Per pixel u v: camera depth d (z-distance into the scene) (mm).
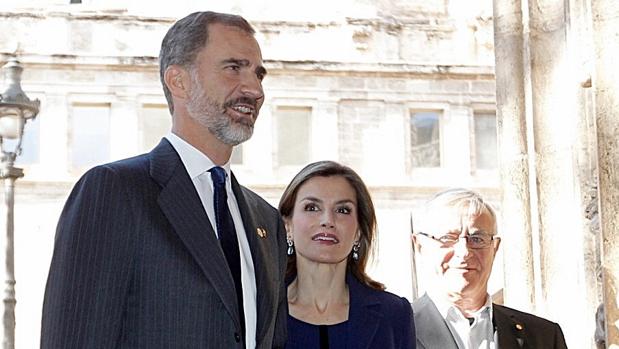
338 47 25484
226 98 3496
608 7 4773
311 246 4316
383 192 24438
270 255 3730
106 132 23953
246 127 3537
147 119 24141
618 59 4750
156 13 25562
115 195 3318
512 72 7246
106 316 3223
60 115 23641
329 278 4375
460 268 4629
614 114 4742
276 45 25422
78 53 23844
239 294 3475
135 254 3301
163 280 3287
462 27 25891
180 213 3381
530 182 7133
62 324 3197
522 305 7082
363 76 24750
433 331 4645
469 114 24844
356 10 25984
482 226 4660
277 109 24516
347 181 4422
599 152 4770
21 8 24453
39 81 23656
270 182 24328
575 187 6891
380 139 24641
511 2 7273
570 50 6750
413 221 4914
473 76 24906
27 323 22719
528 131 7172
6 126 11859
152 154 3520
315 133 24516
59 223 3350
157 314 3273
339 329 4301
